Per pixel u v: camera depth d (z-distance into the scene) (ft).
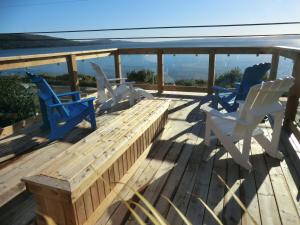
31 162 7.91
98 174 4.54
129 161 6.79
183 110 13.04
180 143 9.04
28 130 10.59
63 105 9.41
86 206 4.88
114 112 12.88
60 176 4.56
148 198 6.00
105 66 16.96
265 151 7.97
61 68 13.29
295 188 6.31
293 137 9.20
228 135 7.30
